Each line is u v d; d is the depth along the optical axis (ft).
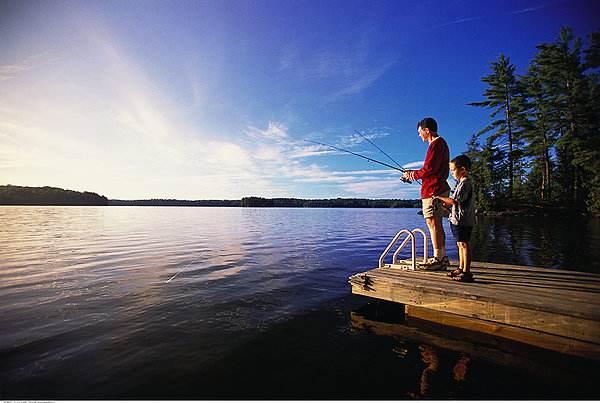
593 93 81.87
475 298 10.64
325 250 33.12
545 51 88.38
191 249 33.19
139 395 7.77
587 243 36.06
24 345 10.34
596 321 8.57
